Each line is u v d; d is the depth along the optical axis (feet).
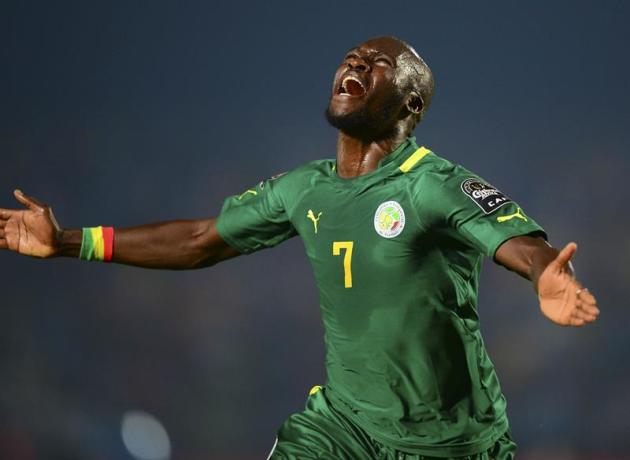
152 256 45.37
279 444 41.52
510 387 126.21
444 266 38.58
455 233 37.35
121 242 45.27
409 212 38.09
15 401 119.85
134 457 120.67
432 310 38.75
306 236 41.04
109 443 120.16
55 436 118.01
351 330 39.91
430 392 39.34
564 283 31.35
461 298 39.14
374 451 40.22
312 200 41.01
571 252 31.35
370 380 40.01
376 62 40.78
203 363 127.13
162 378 125.80
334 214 40.01
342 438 40.42
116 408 123.44
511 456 41.01
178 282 129.08
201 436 123.95
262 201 43.50
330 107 40.81
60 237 44.86
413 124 41.68
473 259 39.34
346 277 39.47
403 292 38.63
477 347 39.75
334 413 41.11
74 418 120.47
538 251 33.81
